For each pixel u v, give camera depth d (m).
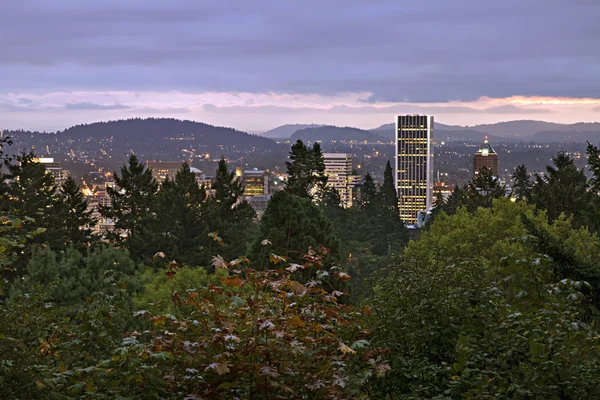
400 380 6.96
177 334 6.33
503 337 6.67
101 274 18.22
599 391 5.71
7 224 5.99
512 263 7.13
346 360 6.70
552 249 9.66
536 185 51.69
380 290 8.48
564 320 6.40
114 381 6.10
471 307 7.30
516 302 7.09
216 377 5.95
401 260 8.55
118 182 66.50
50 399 5.55
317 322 6.91
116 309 7.49
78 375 6.01
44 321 6.82
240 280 6.20
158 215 54.12
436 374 6.86
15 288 15.84
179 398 5.92
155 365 6.10
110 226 78.12
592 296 9.20
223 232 52.50
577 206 43.09
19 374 5.54
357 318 7.56
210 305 6.30
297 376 6.09
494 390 6.18
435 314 7.35
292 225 24.45
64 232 55.09
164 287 16.77
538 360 5.91
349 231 73.94
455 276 7.93
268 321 5.72
